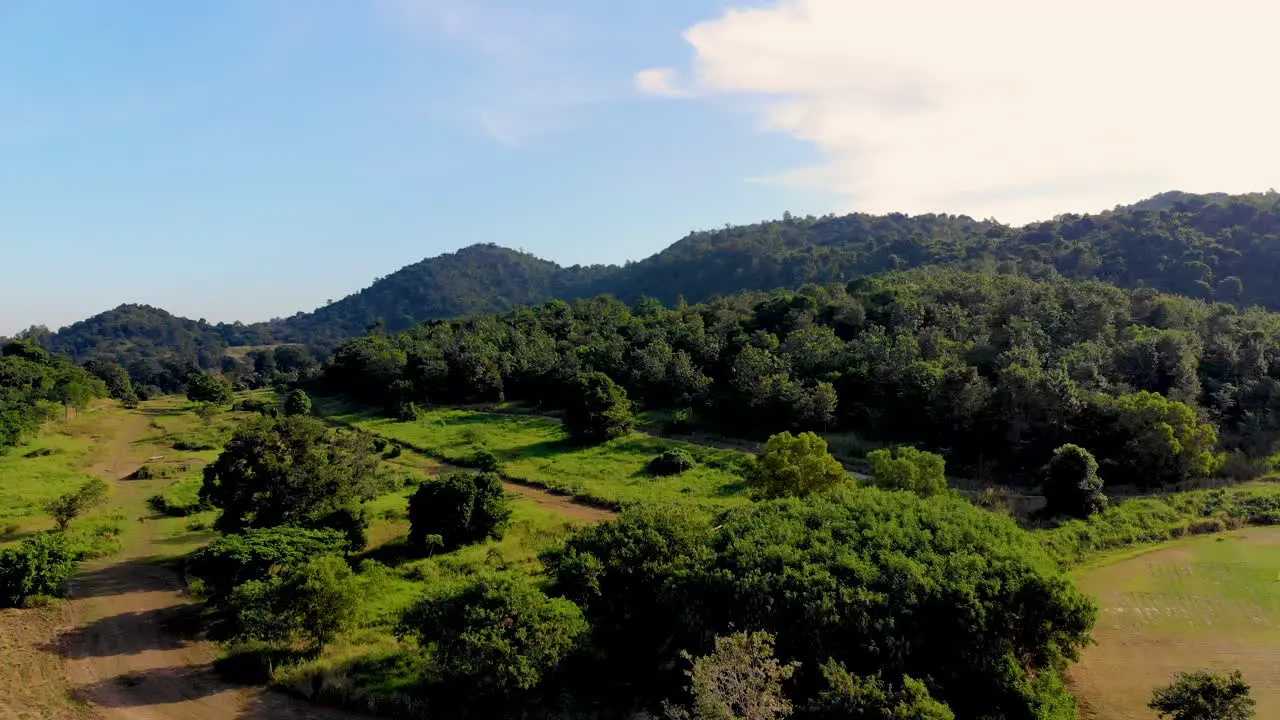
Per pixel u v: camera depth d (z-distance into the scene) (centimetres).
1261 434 5588
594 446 6944
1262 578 3716
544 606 2645
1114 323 7638
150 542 4597
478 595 2686
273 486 4184
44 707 2586
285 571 3425
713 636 2486
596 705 2594
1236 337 6756
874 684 2205
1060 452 4684
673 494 5266
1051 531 4253
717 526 3481
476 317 14725
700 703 2000
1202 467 4994
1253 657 2972
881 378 7006
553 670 2528
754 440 6975
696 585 2688
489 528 4350
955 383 5922
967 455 5919
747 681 2072
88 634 3206
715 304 12569
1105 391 5822
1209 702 2164
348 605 3011
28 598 3494
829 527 2958
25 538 4406
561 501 5294
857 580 2547
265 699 2669
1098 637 3183
